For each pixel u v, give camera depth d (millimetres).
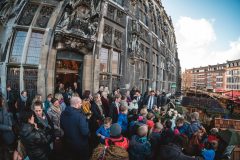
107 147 2682
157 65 19641
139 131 3309
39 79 8484
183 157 2525
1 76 8094
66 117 3457
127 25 13031
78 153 3393
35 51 8727
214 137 4977
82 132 3359
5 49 8234
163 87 22219
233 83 87188
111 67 11570
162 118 6418
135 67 13852
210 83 107000
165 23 24625
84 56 9992
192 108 12445
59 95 5688
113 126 2986
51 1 9055
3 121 3520
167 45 25281
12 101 7375
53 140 3545
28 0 8805
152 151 3506
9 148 3514
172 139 2893
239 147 5309
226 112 11602
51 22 8844
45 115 3854
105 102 6688
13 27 8383
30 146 2875
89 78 10016
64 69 10109
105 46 11273
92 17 9906
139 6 15461
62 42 8992
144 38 15922
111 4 11820
